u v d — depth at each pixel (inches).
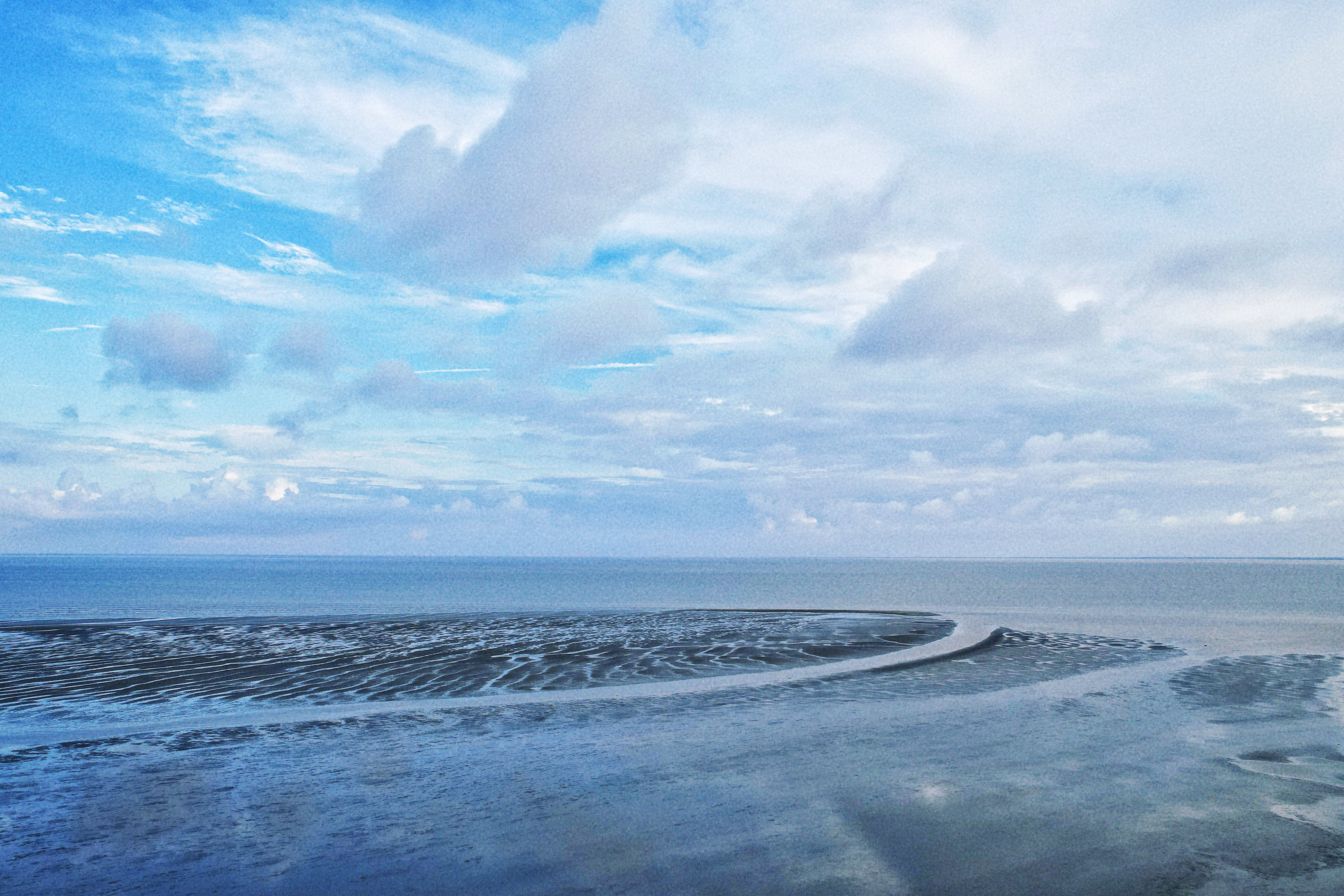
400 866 239.5
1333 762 361.4
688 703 522.0
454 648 814.5
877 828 271.4
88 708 525.7
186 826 276.4
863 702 526.9
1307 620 1263.5
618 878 228.7
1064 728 436.5
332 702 544.7
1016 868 234.7
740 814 287.1
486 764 361.7
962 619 1180.5
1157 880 225.0
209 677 641.6
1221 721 456.4
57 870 236.8
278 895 218.8
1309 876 227.6
